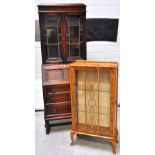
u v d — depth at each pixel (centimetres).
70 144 241
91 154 223
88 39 322
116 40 327
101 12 314
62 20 255
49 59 268
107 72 213
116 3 313
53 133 271
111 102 214
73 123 236
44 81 252
